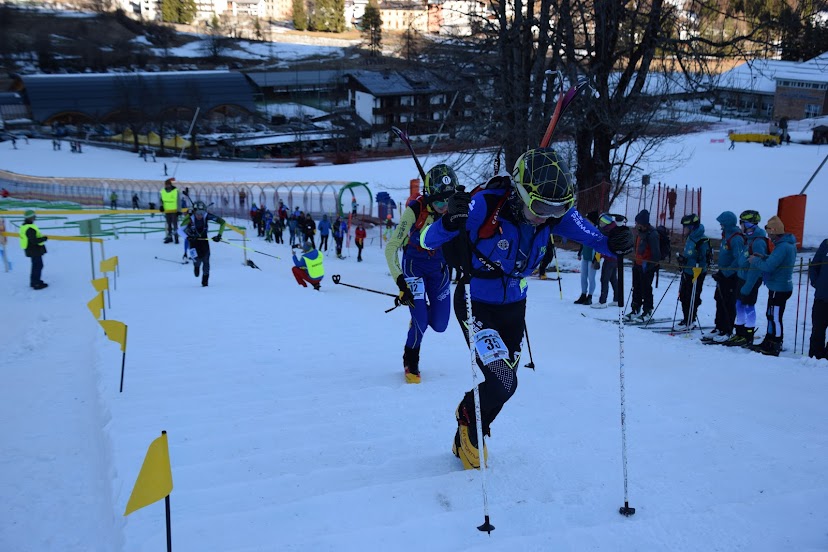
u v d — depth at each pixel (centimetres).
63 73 11369
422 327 617
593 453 421
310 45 15125
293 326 948
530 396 567
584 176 2150
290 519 335
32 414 647
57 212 3038
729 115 6706
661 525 311
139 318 1034
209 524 330
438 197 567
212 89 9338
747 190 3447
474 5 2225
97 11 14862
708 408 525
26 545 377
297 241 2861
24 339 1089
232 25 16988
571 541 299
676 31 2009
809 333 966
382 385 622
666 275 1578
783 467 390
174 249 2194
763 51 1962
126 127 8512
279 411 539
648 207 2586
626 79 2036
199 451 447
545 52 1969
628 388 596
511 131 2017
